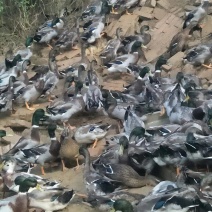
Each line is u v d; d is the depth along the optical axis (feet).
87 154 43.62
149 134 45.98
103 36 68.13
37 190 40.32
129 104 51.06
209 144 41.88
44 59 66.80
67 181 45.47
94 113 54.34
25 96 55.93
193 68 58.49
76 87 53.78
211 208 36.78
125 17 69.26
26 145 46.91
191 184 39.32
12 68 61.82
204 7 63.52
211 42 60.70
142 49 62.59
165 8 69.31
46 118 51.60
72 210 41.22
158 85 54.13
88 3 76.38
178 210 36.68
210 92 51.11
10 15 74.33
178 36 61.62
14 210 39.60
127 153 43.68
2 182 44.32
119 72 59.93
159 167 43.75
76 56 65.72
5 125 54.54
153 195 37.91
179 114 48.75
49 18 74.79
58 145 46.52
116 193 39.78
